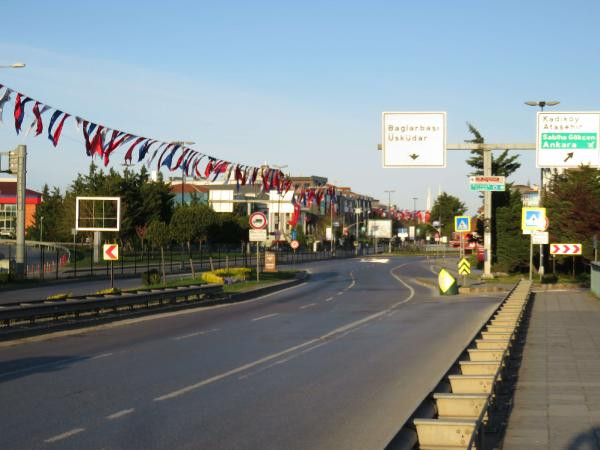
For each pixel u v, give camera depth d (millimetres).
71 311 21172
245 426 8938
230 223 76875
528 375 12766
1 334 17812
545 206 51969
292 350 16281
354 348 16734
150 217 73750
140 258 70938
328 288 43719
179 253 83188
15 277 41906
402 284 48156
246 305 30703
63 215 72375
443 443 6426
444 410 7609
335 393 11211
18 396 10742
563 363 14188
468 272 40594
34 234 91812
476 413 7508
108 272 52000
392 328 21328
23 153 42594
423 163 37625
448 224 140375
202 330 20578
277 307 29562
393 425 9047
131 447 7840
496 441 7988
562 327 21047
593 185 48531
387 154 37688
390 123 37656
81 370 13227
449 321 23500
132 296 24719
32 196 118125
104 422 9070
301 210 128750
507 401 10414
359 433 8617
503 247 53562
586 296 34750
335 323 22812
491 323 15789
